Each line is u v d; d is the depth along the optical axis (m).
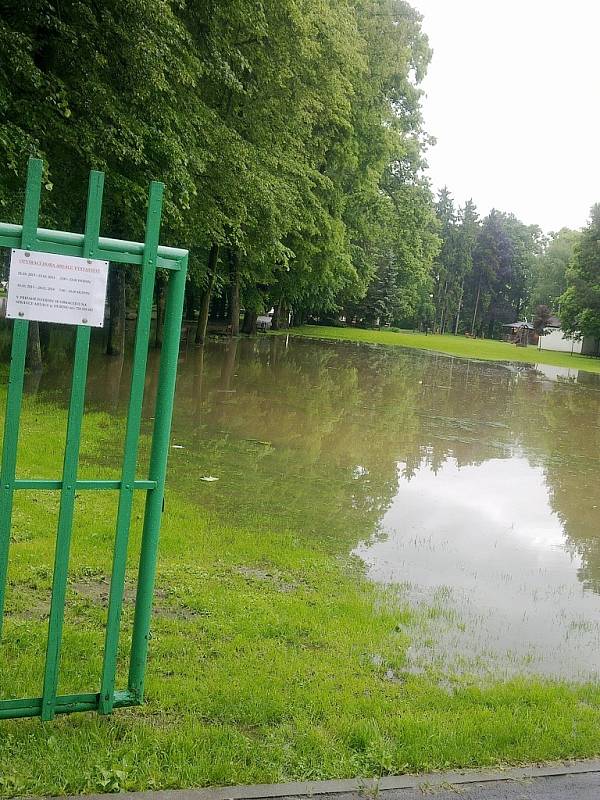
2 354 20.14
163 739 3.42
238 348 34.62
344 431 15.35
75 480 3.32
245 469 10.96
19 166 11.30
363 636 5.27
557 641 5.79
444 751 3.60
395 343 57.69
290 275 39.34
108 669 3.54
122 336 23.34
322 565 6.98
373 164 32.31
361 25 29.58
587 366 50.59
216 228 17.91
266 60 17.61
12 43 10.87
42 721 3.43
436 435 16.08
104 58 11.87
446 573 7.32
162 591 5.72
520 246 106.56
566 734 3.96
